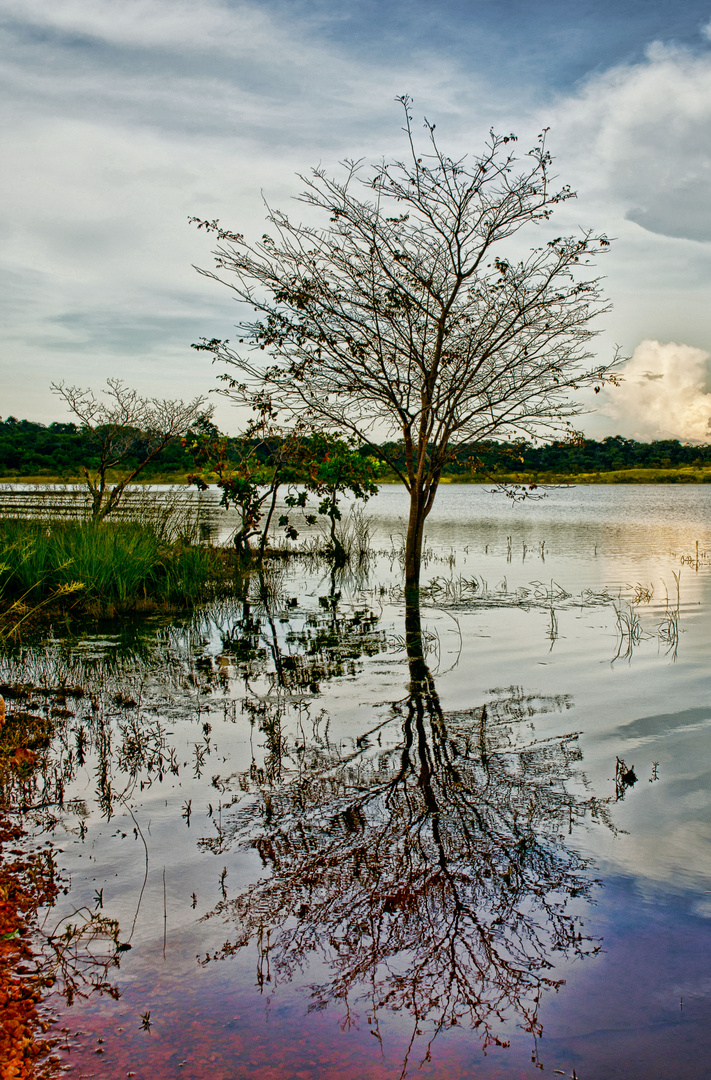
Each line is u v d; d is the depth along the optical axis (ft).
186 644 28.02
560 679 22.94
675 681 22.59
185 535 49.08
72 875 11.82
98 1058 8.12
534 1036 8.57
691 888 11.41
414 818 13.73
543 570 47.75
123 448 57.57
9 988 9.23
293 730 18.42
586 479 267.39
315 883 11.65
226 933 10.43
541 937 10.34
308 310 37.14
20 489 99.91
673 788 14.87
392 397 39.06
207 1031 8.59
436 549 59.82
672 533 74.28
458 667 24.40
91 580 35.50
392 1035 8.59
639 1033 8.59
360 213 36.09
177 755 16.78
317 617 33.45
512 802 14.35
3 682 22.70
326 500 57.98
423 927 10.61
